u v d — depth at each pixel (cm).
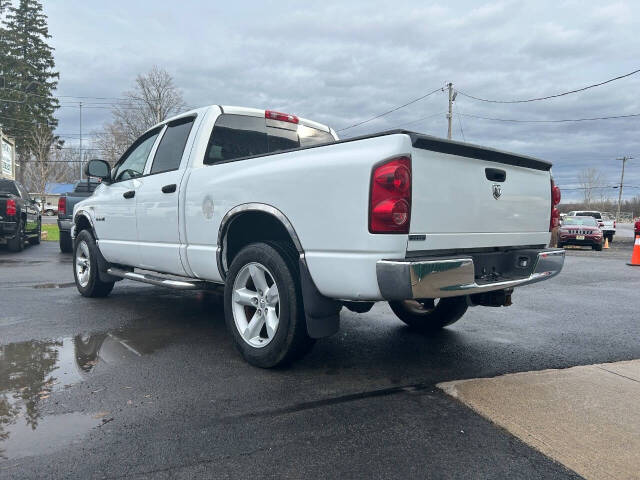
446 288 294
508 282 342
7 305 568
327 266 307
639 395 307
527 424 265
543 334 470
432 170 299
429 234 301
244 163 374
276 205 339
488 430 259
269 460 228
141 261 504
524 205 384
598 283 835
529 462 228
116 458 228
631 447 241
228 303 378
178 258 441
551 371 353
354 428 260
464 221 325
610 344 435
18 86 5334
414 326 481
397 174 278
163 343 418
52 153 6378
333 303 331
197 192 411
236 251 401
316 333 328
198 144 440
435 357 389
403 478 214
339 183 299
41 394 304
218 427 260
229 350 400
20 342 417
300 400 298
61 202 1195
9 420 267
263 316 358
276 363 345
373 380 334
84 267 629
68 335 441
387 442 245
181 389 314
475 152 325
